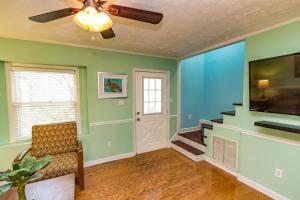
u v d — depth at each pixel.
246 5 1.55
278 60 1.88
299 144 1.78
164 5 1.55
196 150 3.38
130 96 3.39
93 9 1.21
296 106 1.75
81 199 2.07
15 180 1.16
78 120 3.02
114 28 2.09
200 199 2.07
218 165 2.91
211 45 2.85
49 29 2.12
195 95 4.38
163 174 2.69
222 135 2.81
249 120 2.32
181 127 4.21
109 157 3.22
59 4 1.52
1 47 2.32
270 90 1.98
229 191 2.22
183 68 4.14
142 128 3.62
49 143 2.45
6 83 2.47
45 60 2.59
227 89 3.81
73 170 2.10
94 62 2.97
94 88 3.00
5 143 2.50
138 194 2.17
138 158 3.34
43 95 2.72
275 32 1.99
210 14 1.73
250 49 2.27
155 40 2.57
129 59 3.31
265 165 2.12
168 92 3.87
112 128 3.23
